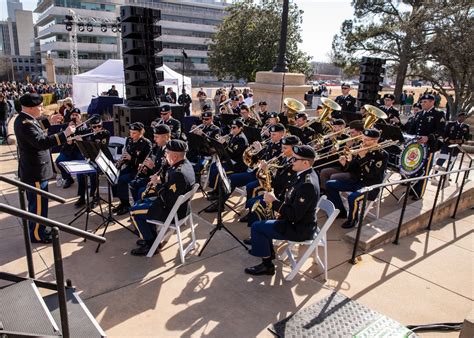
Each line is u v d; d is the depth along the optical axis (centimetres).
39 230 484
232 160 652
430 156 689
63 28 6203
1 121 1127
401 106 2412
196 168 724
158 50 772
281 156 506
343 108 1055
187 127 1029
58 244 238
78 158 695
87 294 385
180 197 432
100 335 284
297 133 731
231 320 355
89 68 6425
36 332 264
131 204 615
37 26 8100
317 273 447
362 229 543
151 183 479
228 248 499
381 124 674
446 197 662
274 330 339
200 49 7975
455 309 393
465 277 458
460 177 886
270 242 426
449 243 554
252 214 525
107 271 430
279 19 3206
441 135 705
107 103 1185
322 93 2545
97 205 628
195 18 7906
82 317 301
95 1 6362
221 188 492
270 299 390
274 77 1151
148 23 735
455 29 2098
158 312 362
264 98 1179
